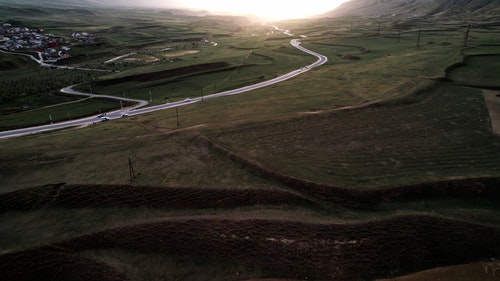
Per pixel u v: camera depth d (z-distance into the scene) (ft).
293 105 268.00
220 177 152.35
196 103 312.50
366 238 113.09
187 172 157.89
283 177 148.05
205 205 134.51
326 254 108.47
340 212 127.44
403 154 168.76
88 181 151.74
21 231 125.18
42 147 200.03
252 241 113.60
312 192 138.62
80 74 481.46
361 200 133.39
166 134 206.90
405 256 107.55
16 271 108.17
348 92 298.15
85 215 133.28
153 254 112.68
